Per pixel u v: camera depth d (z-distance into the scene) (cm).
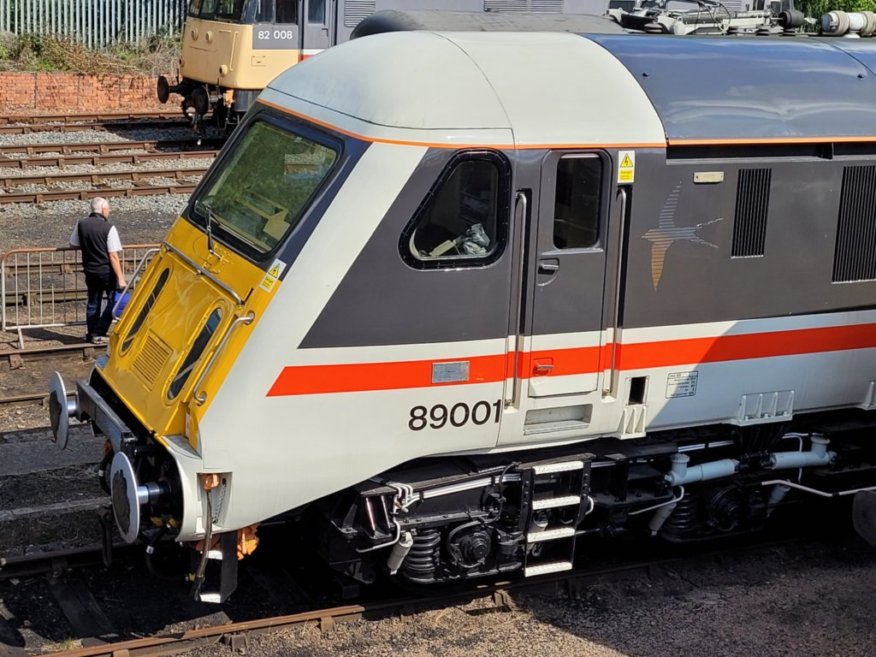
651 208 714
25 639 709
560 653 723
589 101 702
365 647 719
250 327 642
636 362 731
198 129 2209
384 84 670
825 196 775
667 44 778
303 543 792
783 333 780
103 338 1202
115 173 1830
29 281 1255
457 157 659
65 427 760
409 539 705
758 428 818
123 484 658
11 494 878
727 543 879
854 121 779
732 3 1830
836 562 865
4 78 2411
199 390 646
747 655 730
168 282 753
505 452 730
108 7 2778
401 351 665
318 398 652
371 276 649
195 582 671
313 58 757
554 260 692
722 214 739
